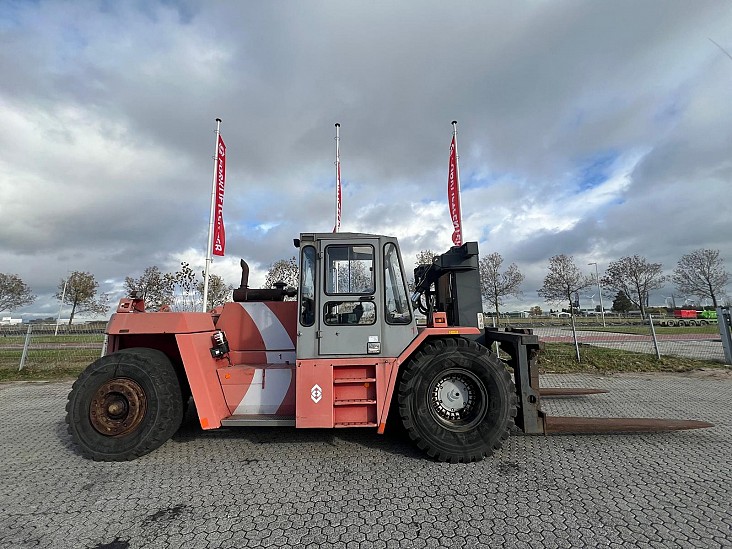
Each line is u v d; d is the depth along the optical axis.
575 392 6.00
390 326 3.97
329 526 2.61
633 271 41.00
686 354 10.70
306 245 4.12
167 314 4.06
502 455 3.85
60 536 2.52
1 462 3.78
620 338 15.96
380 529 2.56
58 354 10.56
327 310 3.96
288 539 2.46
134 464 3.71
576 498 2.95
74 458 3.88
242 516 2.75
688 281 40.53
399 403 3.79
